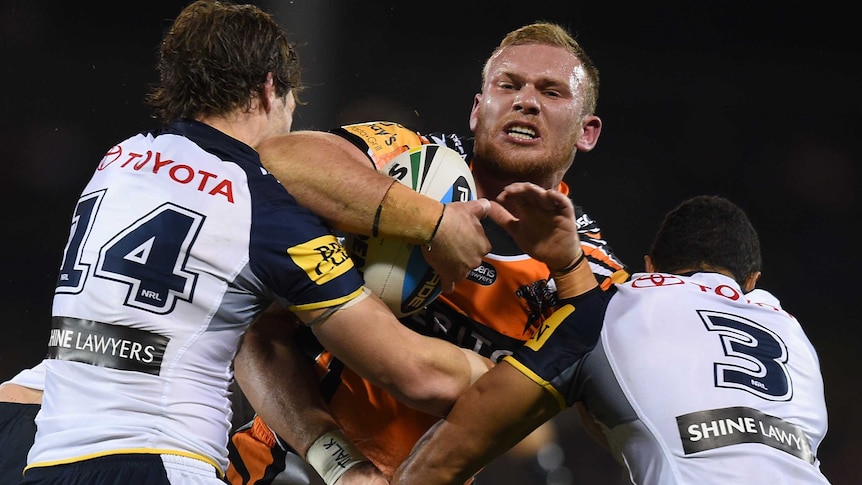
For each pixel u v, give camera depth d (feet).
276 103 33.50
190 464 28.94
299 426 35.70
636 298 33.22
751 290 37.73
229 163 30.68
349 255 33.27
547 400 32.65
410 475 33.91
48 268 108.88
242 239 29.81
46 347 107.24
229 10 32.78
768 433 30.86
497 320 37.93
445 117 117.39
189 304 29.45
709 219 36.55
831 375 114.93
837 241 118.32
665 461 30.81
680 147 120.67
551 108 37.78
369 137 36.65
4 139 110.11
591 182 120.26
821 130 120.16
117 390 28.81
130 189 30.32
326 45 116.26
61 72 111.65
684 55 120.78
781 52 120.06
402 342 31.65
